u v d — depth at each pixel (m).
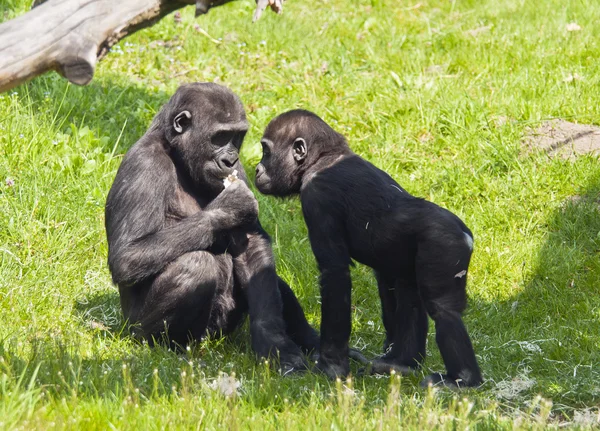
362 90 19.31
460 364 9.62
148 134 11.31
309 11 25.31
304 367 10.37
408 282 10.57
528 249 13.98
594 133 17.09
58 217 13.78
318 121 11.04
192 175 11.29
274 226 15.02
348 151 10.94
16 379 8.59
